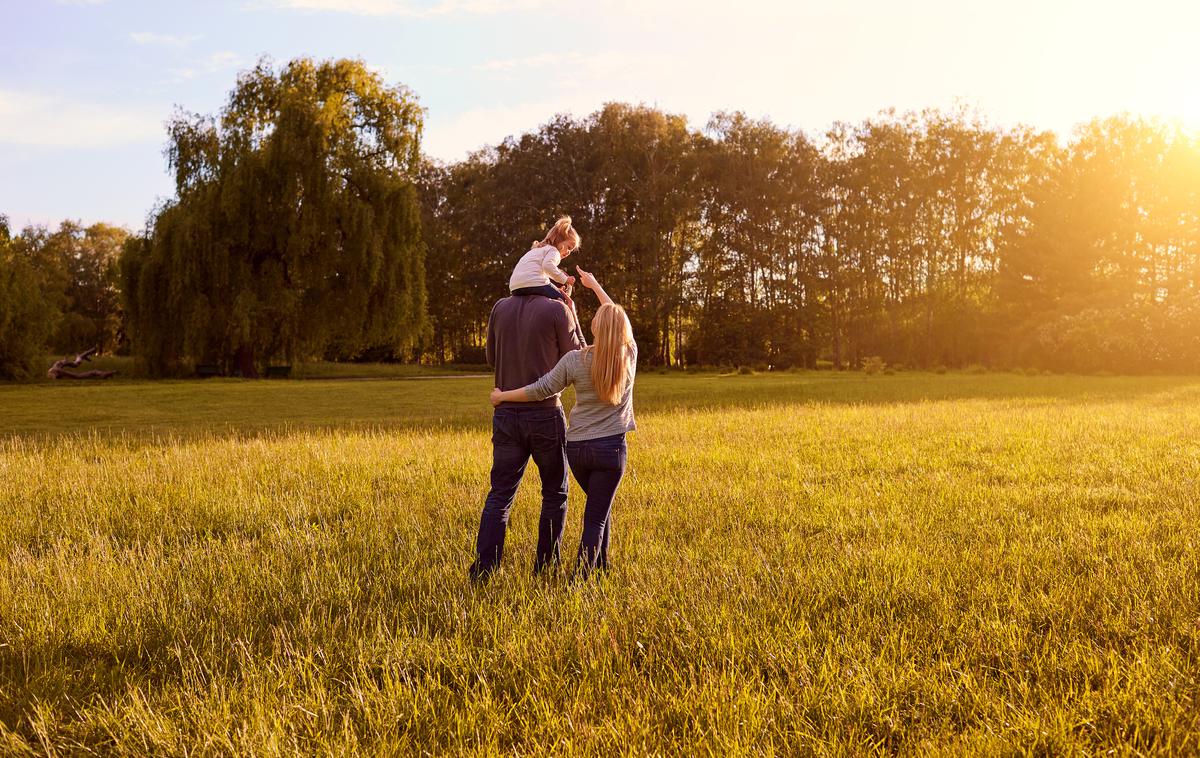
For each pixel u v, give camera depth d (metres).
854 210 53.88
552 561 3.83
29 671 2.69
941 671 2.52
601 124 52.97
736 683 2.45
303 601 3.43
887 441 9.39
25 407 17.53
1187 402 16.31
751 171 53.41
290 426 12.98
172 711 2.34
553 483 3.98
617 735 2.11
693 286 54.44
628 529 4.74
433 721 2.28
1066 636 2.79
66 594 3.47
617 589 3.41
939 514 5.04
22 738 2.19
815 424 11.60
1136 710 2.20
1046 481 6.38
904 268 55.94
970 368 42.97
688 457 7.91
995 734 2.10
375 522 5.10
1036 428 10.56
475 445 9.07
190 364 34.28
